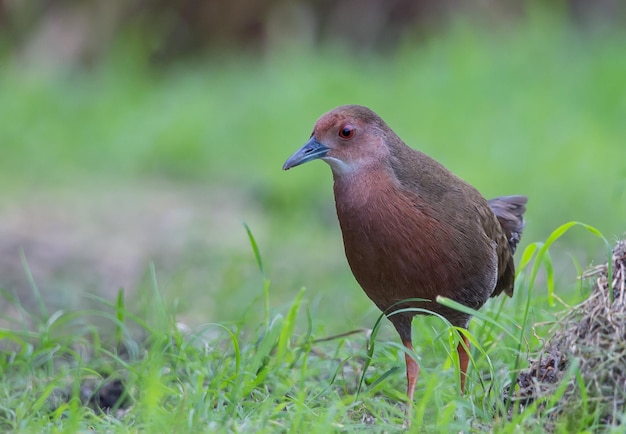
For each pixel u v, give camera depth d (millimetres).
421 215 7922
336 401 7312
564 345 7117
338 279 12133
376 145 8086
